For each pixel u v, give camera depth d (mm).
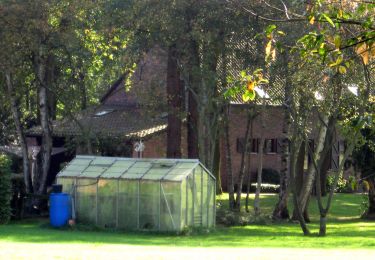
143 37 35000
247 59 32781
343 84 28422
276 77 31750
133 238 27500
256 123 54375
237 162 54062
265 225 36625
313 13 11820
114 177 31125
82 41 36250
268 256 17531
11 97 38688
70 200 31781
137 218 30625
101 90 42656
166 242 25766
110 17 34812
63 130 44812
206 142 37125
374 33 11242
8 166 32875
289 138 35750
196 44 34156
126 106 53031
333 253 19703
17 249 19516
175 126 40500
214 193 32125
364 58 12750
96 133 43250
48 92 39938
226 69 34375
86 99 41375
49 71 38281
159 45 35719
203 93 35250
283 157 39844
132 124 47969
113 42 37156
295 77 27828
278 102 35750
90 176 31656
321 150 37438
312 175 38594
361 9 12773
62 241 24688
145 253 18047
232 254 18234
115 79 44062
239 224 35906
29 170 39500
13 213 34781
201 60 34500
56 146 48844
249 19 31312
